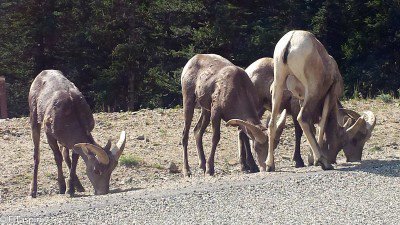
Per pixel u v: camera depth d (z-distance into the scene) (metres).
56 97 19.97
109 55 51.75
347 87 50.09
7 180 21.62
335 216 14.73
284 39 19.98
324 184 17.58
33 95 20.64
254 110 21.19
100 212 15.56
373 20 51.09
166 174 22.62
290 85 20.16
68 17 53.88
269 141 20.50
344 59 52.34
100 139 25.55
